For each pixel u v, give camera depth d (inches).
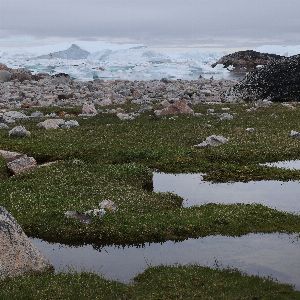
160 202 1094.4
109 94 3166.8
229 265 791.7
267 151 1510.8
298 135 1696.6
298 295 676.1
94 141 1621.6
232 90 3070.9
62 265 810.2
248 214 1009.5
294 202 1127.0
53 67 7327.8
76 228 936.9
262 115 2145.7
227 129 1830.7
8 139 1633.9
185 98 2906.0
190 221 967.0
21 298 650.8
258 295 673.6
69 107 2508.6
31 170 1288.1
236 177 1312.7
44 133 1763.0
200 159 1444.4
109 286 703.7
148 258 834.8
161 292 687.1
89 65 7554.1
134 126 1891.0
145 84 4089.6
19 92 3270.2
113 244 901.8
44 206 1025.5
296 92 2827.3
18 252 753.6
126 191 1138.7
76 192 1116.5
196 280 724.7
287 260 808.3
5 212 773.9
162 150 1502.2
